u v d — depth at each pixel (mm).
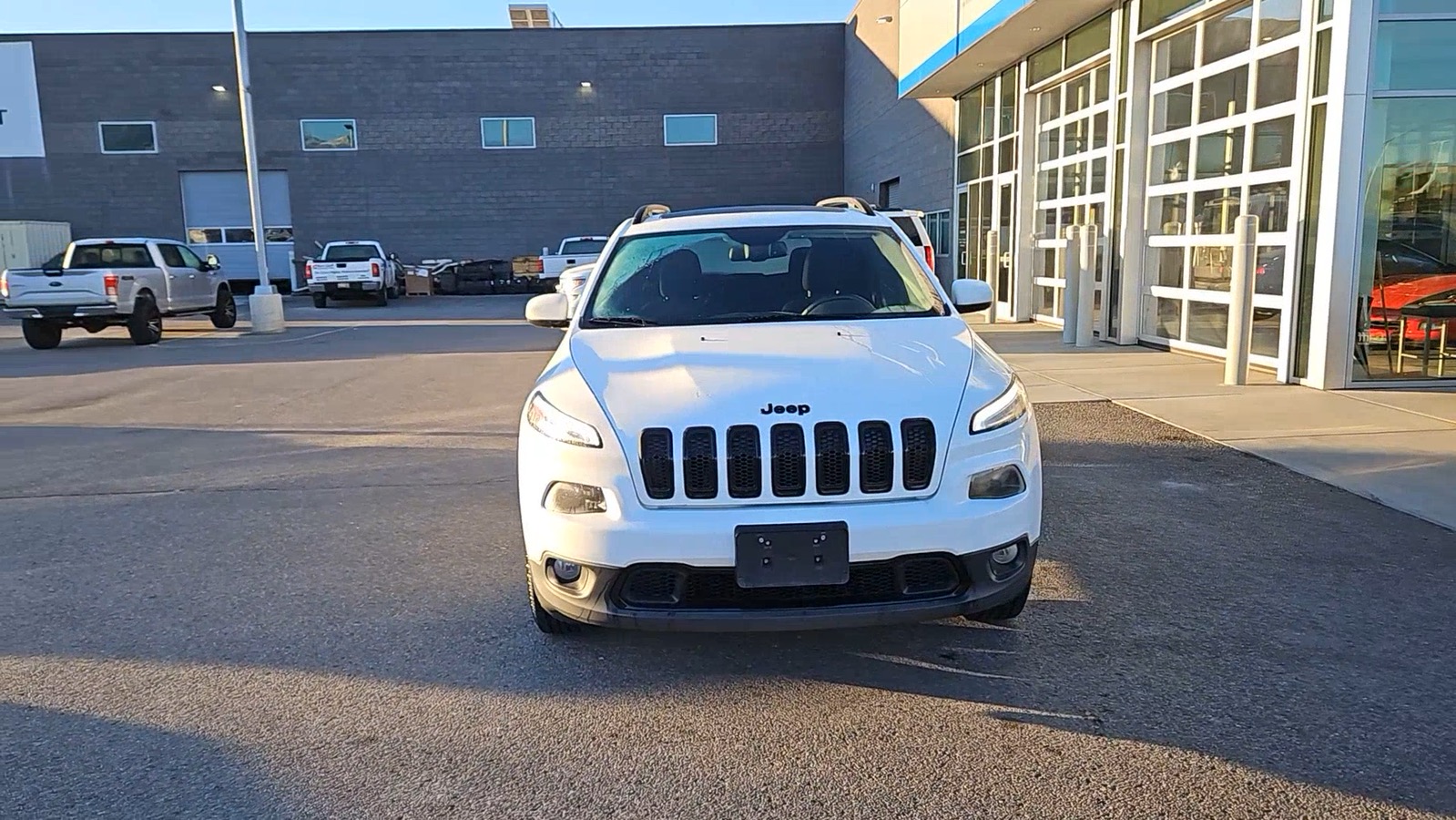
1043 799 2836
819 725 3295
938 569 3387
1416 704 3334
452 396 10188
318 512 5965
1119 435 7352
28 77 31359
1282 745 3092
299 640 4062
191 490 6527
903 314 4551
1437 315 8711
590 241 27609
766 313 4562
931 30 17016
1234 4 10250
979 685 3549
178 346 16016
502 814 2824
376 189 32250
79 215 32000
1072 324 12875
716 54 31875
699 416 3346
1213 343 10977
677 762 3086
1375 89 8195
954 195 19531
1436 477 5996
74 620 4305
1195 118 11148
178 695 3582
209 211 32281
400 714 3416
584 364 3916
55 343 16375
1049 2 12281
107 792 2955
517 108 32031
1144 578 4531
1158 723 3252
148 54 31406
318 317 22094
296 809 2854
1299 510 5465
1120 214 12508
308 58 31656
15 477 6934
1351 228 8406
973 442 3414
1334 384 8711
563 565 3469
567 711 3428
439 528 5586
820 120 32094
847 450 3307
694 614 3318
